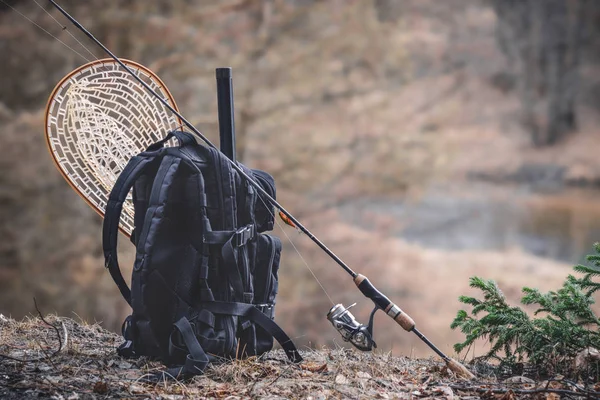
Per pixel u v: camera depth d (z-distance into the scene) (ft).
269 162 55.36
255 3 57.31
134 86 19.07
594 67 164.76
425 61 80.53
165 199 15.05
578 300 16.17
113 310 52.44
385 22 62.44
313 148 56.18
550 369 16.12
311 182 56.03
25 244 52.37
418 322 59.41
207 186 15.76
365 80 59.11
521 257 81.30
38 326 18.86
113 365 15.66
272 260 17.15
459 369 15.65
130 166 15.66
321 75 57.36
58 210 53.21
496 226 96.73
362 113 57.72
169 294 15.23
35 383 14.05
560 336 15.98
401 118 59.72
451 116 71.72
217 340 15.42
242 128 56.08
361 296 55.47
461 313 17.39
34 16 54.90
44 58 54.95
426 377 15.87
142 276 14.96
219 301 15.55
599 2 160.25
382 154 57.41
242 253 16.06
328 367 16.24
